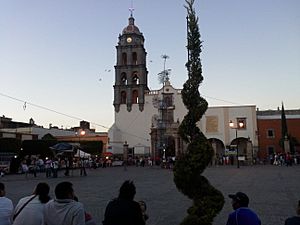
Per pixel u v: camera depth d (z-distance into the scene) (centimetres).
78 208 482
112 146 7350
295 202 1470
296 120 6781
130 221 476
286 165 5222
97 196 1783
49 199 579
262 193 1781
